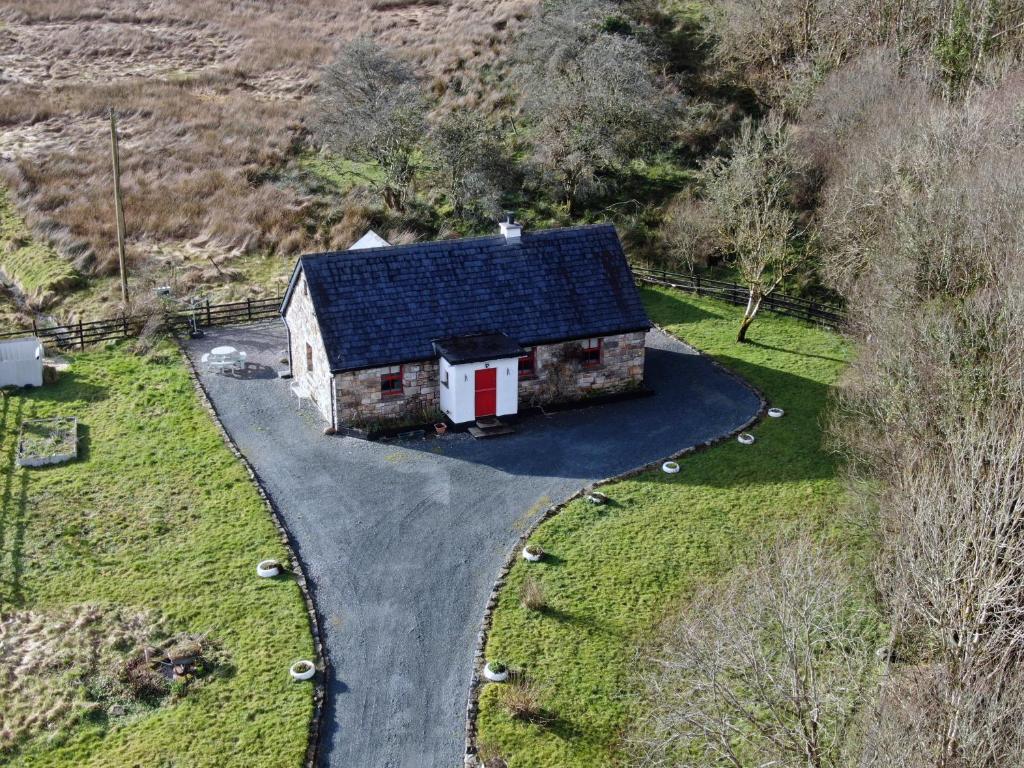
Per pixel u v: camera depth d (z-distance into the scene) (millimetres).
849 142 47000
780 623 20125
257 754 21281
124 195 55781
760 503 30719
